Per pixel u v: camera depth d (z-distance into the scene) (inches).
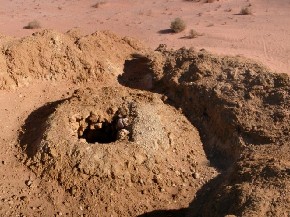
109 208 475.5
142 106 588.7
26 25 1307.8
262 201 380.2
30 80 685.9
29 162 528.4
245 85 615.5
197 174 528.1
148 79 718.5
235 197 405.7
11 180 510.9
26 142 565.9
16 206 478.3
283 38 1111.0
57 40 719.1
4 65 668.7
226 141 570.3
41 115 623.8
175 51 758.5
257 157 485.7
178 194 500.7
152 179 506.9
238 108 578.9
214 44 1089.4
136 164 508.7
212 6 1528.1
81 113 576.4
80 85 709.9
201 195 501.7
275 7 1467.8
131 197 487.8
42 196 489.7
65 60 713.0
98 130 591.8
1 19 1382.9
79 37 778.2
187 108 644.1
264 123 552.4
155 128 553.0
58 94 682.8
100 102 597.6
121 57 781.3
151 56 756.6
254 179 423.5
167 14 1446.9
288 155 487.2
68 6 1585.9
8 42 701.9
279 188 396.5
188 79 669.9
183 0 1630.2
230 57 697.6
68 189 493.0
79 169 498.3
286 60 944.3
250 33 1174.3
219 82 634.8
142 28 1273.4
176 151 551.8
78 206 477.4
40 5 1604.3
